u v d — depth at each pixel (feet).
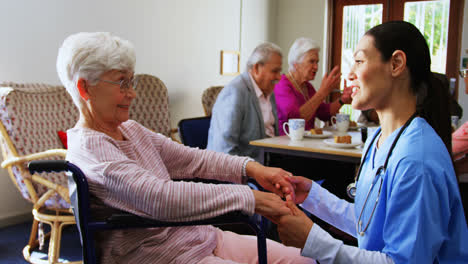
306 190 4.17
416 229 2.71
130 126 4.13
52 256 7.18
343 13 18.16
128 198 3.28
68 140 3.66
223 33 15.44
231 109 7.57
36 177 7.00
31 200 7.32
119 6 11.14
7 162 7.11
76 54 3.47
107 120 3.72
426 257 2.72
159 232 3.76
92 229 3.25
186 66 13.67
